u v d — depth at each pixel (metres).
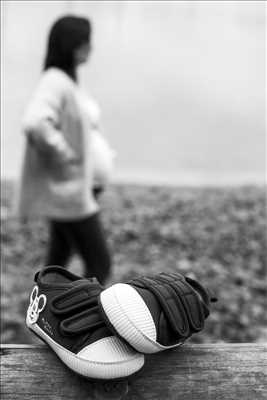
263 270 5.98
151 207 7.27
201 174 9.23
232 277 5.71
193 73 14.83
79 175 4.05
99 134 4.40
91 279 1.91
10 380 1.80
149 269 5.76
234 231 6.65
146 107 12.39
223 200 7.65
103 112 11.91
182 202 7.49
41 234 6.20
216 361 1.88
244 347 1.91
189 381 1.85
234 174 9.40
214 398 1.84
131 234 6.42
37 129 3.86
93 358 1.71
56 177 4.03
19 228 6.25
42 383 1.80
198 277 5.66
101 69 14.34
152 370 1.85
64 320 1.76
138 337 1.68
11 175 8.43
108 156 4.35
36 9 16.66
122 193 7.78
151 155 9.93
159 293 1.74
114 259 5.89
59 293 1.83
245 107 12.93
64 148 3.93
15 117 10.83
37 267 5.67
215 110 12.60
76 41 3.98
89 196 4.11
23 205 4.12
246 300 5.32
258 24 18.73
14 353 1.83
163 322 1.72
